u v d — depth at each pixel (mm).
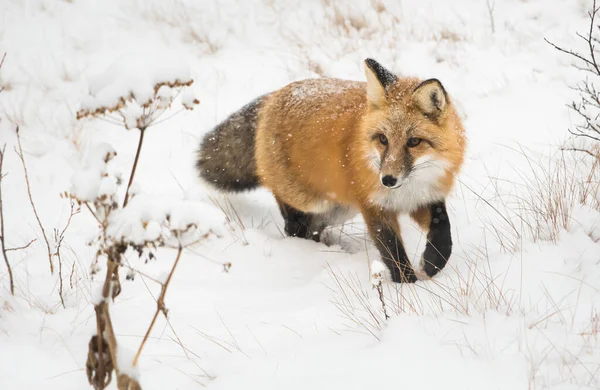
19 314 8984
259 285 10508
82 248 11359
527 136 14281
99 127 16625
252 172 13453
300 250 11828
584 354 6758
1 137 15844
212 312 9359
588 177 11445
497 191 12062
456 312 8000
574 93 15516
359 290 9758
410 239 12086
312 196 12125
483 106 15898
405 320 7754
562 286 8320
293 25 20875
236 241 11914
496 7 20250
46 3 21406
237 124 13438
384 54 18875
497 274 9031
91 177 6141
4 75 18297
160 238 5734
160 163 15219
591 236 9742
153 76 5961
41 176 14336
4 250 9430
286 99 12195
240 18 21234
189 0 21953
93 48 19797
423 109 10016
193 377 7355
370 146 10367
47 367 7633
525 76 16703
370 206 10750
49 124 16547
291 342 8062
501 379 6461
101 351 6551
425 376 6633
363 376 6773
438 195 10508
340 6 21359
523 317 7633
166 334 8633
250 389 6887
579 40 17625
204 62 19453
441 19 20141
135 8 21578
